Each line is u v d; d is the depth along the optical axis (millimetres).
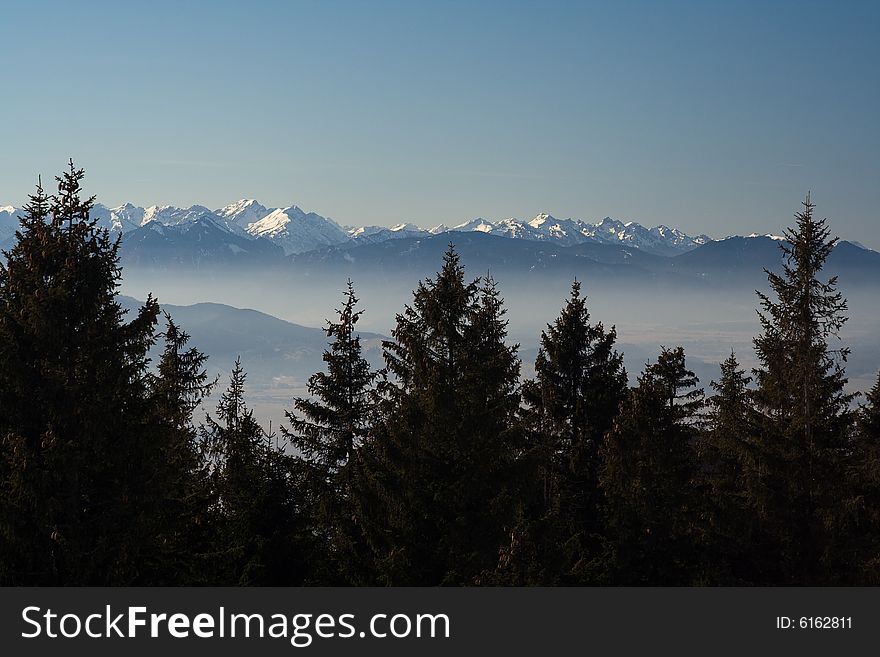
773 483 36250
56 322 26953
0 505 25562
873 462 36281
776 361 38188
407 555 31422
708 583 34406
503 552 26812
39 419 27156
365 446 35781
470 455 32750
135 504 27719
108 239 28500
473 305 37562
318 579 35938
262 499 38125
